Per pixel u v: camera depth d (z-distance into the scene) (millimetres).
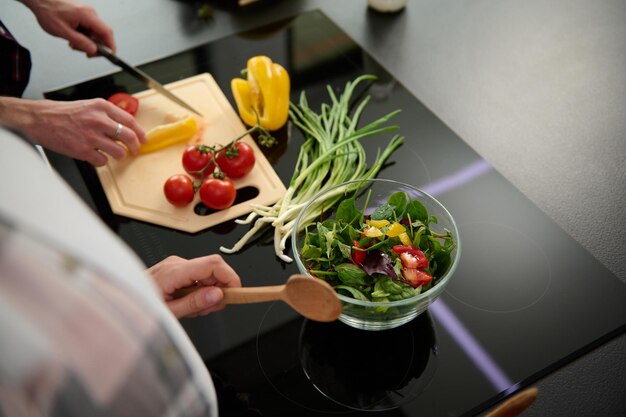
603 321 991
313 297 762
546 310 1009
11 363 346
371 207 1116
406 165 1259
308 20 1628
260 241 1142
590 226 1147
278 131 1352
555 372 933
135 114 1374
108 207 1199
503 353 955
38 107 1215
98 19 1446
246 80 1441
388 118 1276
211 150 1226
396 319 922
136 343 398
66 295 358
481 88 1450
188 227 1157
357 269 914
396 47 1563
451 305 1022
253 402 907
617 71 1481
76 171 1264
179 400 459
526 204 1179
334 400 905
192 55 1529
